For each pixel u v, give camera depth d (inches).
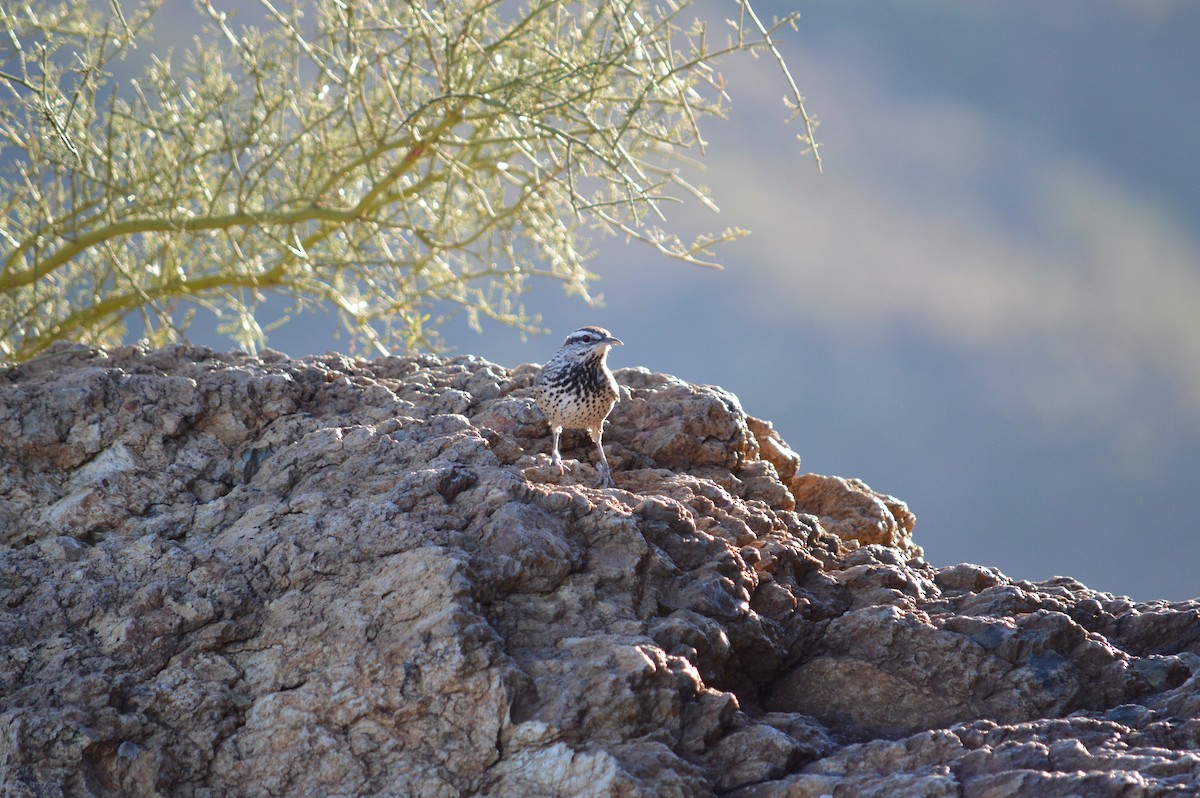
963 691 359.3
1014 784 293.0
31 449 426.6
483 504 381.4
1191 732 322.7
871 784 301.6
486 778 311.7
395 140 681.6
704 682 351.6
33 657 342.6
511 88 627.5
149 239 737.6
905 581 412.2
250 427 453.1
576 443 486.3
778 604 389.7
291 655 341.4
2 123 647.1
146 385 448.1
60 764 312.8
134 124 687.7
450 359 542.6
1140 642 389.1
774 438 524.4
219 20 652.7
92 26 667.4
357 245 695.1
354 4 634.2
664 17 615.5
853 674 370.0
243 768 322.3
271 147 695.1
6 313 675.4
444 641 326.3
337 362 516.7
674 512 395.5
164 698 330.3
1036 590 418.9
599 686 320.2
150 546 376.5
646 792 296.7
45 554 382.0
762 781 315.3
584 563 368.8
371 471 415.8
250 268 705.0
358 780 315.3
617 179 631.2
